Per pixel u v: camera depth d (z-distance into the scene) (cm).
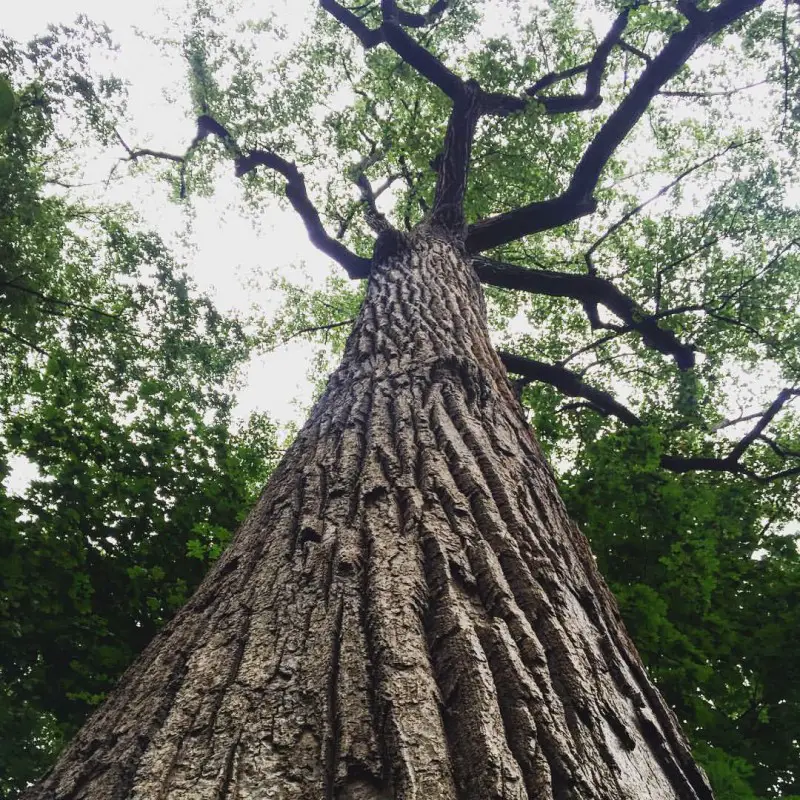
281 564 171
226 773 100
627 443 579
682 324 1116
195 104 1195
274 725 110
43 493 472
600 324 1078
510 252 1334
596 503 532
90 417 512
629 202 1296
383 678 117
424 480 200
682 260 1111
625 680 155
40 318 1006
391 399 273
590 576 206
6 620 434
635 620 439
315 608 144
